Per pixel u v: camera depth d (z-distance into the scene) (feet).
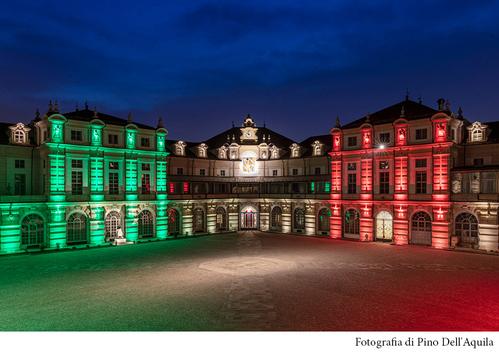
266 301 98.63
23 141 192.44
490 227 171.53
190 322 83.97
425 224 189.57
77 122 189.98
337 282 117.70
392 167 199.93
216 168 262.88
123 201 202.90
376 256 161.89
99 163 195.62
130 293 106.93
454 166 189.47
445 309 92.94
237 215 257.75
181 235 229.86
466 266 141.28
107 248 186.50
